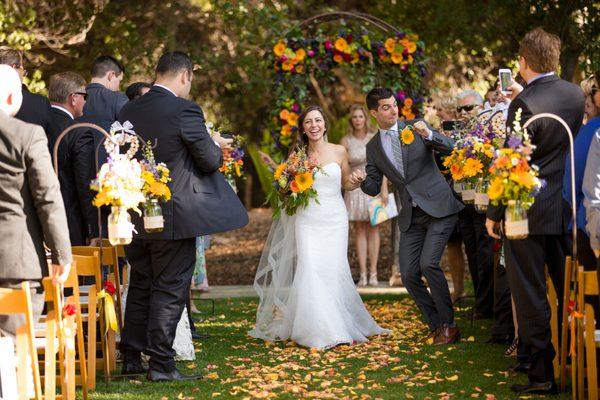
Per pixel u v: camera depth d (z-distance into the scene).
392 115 7.38
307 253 7.44
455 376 5.94
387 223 15.42
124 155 5.34
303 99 10.45
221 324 8.62
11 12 9.98
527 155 4.97
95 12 11.21
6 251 4.70
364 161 10.45
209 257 14.41
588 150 5.12
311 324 7.22
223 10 13.45
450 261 9.13
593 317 4.84
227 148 8.23
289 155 7.76
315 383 5.99
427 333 7.68
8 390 4.47
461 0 11.58
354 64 10.59
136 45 13.55
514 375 6.01
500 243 6.99
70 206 6.87
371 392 5.68
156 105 6.02
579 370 5.02
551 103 5.29
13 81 4.79
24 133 4.70
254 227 17.45
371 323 7.71
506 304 7.07
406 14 12.66
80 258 5.64
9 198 4.71
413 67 10.55
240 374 6.22
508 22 11.20
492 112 7.17
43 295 4.92
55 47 10.91
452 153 6.53
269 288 7.84
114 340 6.38
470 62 13.21
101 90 7.76
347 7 15.10
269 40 11.39
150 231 5.72
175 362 6.67
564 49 10.59
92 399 5.53
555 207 5.29
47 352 4.82
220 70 15.52
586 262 5.43
